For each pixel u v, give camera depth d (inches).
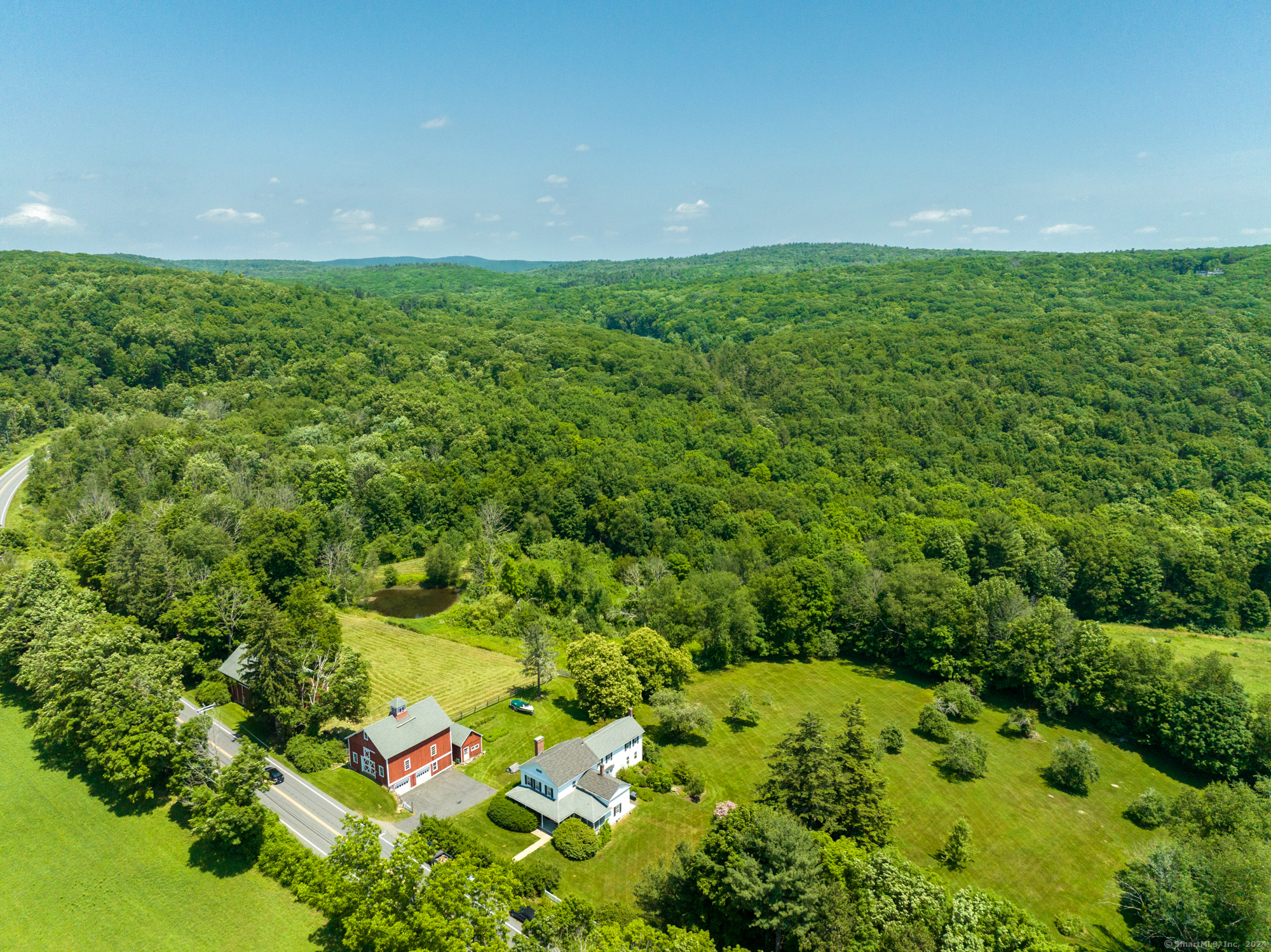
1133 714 3149.6
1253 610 4303.6
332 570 4074.8
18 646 2795.3
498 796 2372.0
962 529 4874.5
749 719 3065.9
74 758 2404.0
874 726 3085.6
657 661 3127.5
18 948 1733.5
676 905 1841.8
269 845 2005.4
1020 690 3499.0
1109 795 2699.3
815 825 2050.9
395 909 1620.3
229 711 2839.6
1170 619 4379.9
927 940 1584.6
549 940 1617.9
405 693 3043.8
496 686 3152.1
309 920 1833.2
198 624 3085.6
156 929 1797.5
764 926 1627.7
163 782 2289.6
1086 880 2201.0
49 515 4200.3
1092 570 4480.8
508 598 4015.8
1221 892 1822.1
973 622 3540.8
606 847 2166.6
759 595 3887.8
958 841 2225.6
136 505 4360.2
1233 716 2844.5
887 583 3907.5
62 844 2057.1
